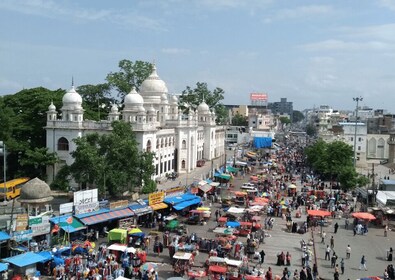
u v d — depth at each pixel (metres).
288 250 51.50
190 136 107.62
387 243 56.47
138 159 68.50
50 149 83.44
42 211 52.25
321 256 50.28
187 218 63.34
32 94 93.06
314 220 63.22
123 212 54.97
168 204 62.75
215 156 139.50
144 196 72.00
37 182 51.59
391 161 133.75
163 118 107.38
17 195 69.44
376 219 65.81
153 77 111.19
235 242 49.78
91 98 117.50
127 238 49.16
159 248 47.91
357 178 86.25
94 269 39.34
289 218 62.03
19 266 36.72
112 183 65.62
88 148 66.69
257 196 74.69
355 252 52.34
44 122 87.94
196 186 74.56
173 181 92.50
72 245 45.94
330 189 86.94
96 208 53.34
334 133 165.00
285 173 109.44
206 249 49.56
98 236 52.06
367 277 41.03
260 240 54.12
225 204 70.69
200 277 40.53
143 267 40.66
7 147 79.06
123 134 71.88
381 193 75.06
